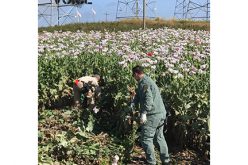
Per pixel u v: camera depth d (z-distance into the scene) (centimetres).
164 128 949
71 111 1077
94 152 789
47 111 1136
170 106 924
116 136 955
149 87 772
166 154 809
